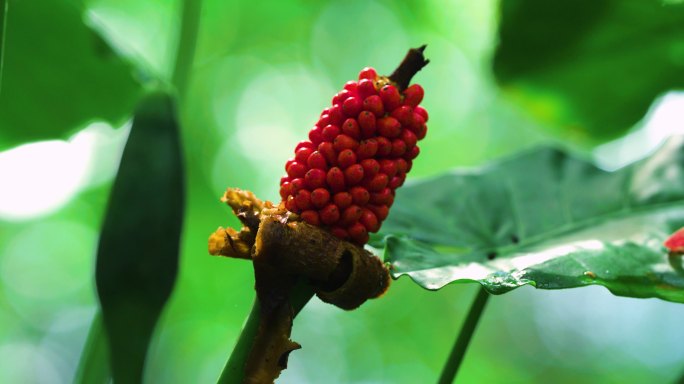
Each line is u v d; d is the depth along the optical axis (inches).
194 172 133.6
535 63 64.2
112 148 129.3
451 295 170.7
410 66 49.0
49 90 65.9
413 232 54.2
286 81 178.5
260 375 48.2
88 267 170.6
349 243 48.6
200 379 149.5
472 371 176.4
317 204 48.5
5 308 176.9
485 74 67.2
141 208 50.6
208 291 126.3
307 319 165.3
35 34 62.3
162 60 143.3
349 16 161.0
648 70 64.4
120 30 140.8
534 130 177.5
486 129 180.5
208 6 144.9
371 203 48.8
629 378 175.2
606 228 54.1
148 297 50.3
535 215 55.2
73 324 177.5
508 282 49.5
